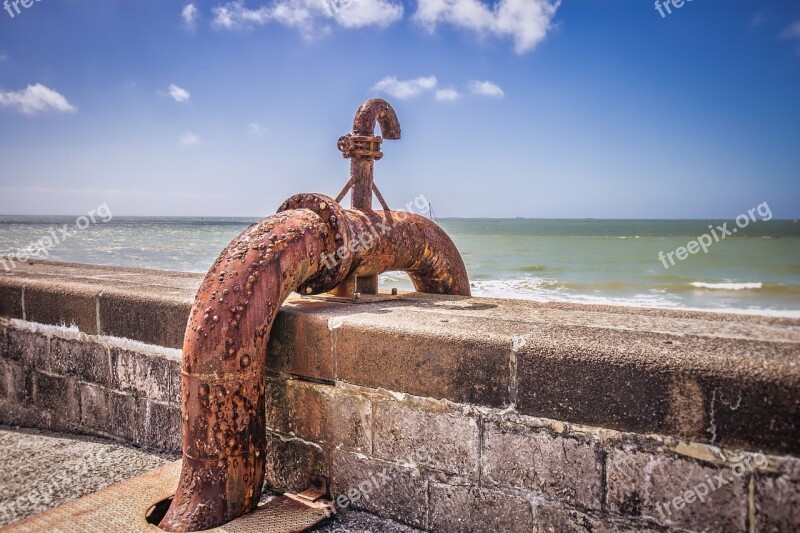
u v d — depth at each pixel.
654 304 16.00
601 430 2.23
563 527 2.34
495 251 38.28
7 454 3.70
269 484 3.17
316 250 3.05
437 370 2.58
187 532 2.53
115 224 119.44
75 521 2.62
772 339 2.27
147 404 3.72
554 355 2.31
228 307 2.64
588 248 41.06
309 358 2.96
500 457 2.46
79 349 4.04
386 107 4.07
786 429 1.91
